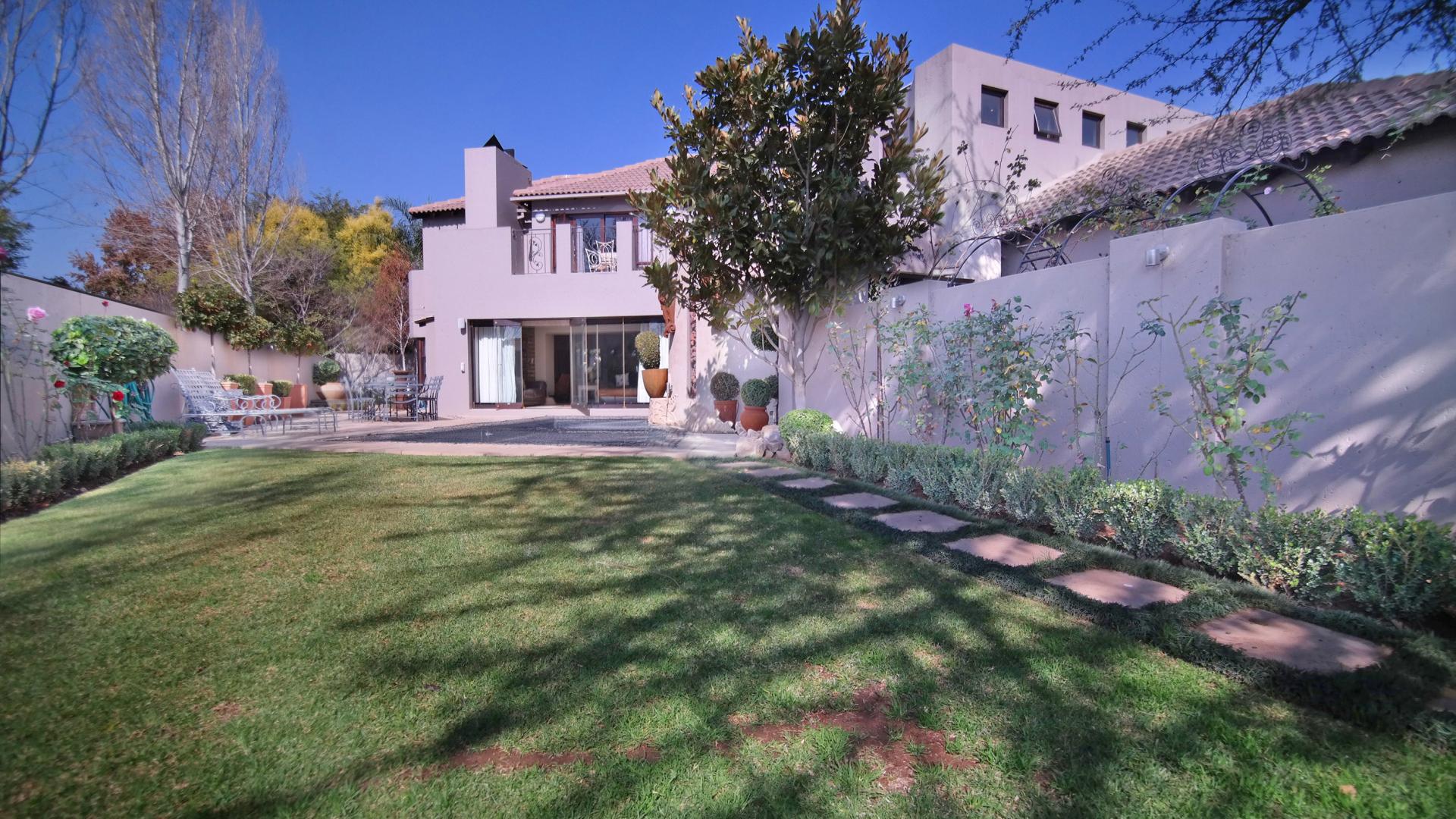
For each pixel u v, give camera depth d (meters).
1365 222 3.91
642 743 2.28
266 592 3.72
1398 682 2.47
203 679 2.70
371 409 16.73
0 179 13.19
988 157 11.55
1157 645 2.99
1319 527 3.52
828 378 9.78
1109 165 11.54
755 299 9.14
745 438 9.95
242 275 19.78
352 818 1.90
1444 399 3.58
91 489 6.68
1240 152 7.40
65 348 7.81
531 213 18.89
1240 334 4.11
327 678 2.72
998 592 3.75
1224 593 3.50
